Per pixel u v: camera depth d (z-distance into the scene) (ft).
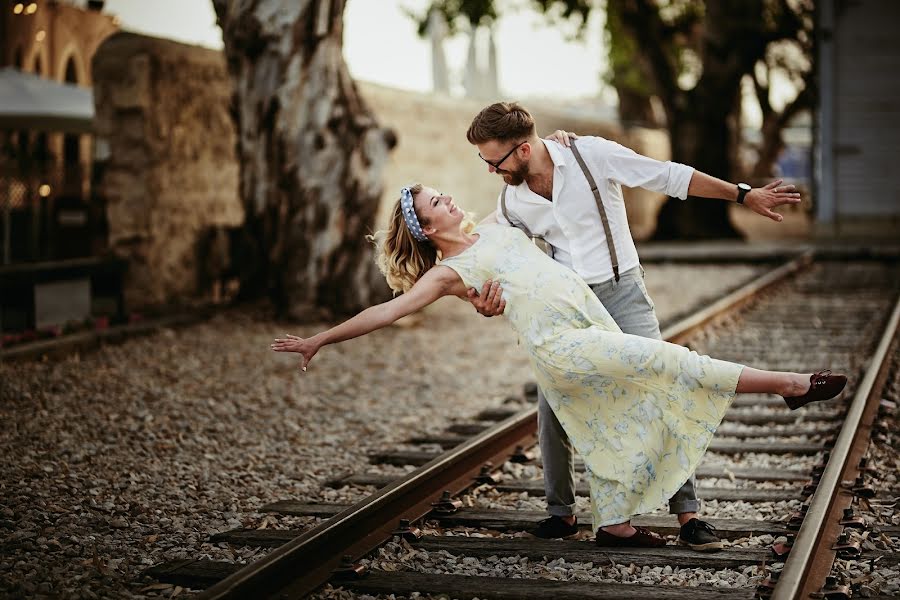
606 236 21.79
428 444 33.58
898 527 23.25
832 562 20.75
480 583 20.18
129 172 59.57
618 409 21.09
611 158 21.53
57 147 84.07
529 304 20.98
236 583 17.78
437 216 21.26
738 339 53.72
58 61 90.38
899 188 115.75
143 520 24.88
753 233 147.84
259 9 57.21
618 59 161.07
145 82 59.16
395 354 50.44
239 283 65.51
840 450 26.55
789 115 198.08
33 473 28.71
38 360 45.75
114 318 56.29
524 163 21.56
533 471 29.25
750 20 128.57
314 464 30.96
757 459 31.17
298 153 58.34
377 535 22.79
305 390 41.57
